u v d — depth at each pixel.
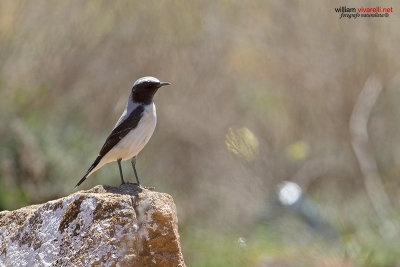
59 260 6.18
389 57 18.94
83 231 6.23
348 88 19.08
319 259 10.73
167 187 16.06
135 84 8.56
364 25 18.89
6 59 16.53
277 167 16.44
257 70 19.67
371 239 13.23
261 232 11.94
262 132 18.91
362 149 18.09
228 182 14.02
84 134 15.95
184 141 16.97
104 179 14.39
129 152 8.51
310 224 12.73
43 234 6.50
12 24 16.81
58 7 17.45
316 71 19.30
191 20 18.45
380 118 19.28
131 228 6.16
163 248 6.49
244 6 19.50
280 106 19.55
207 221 14.03
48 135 15.21
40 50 16.94
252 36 19.14
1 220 7.13
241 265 11.28
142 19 17.84
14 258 6.58
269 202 12.80
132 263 6.06
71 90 16.83
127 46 17.56
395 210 15.73
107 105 16.88
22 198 13.50
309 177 18.34
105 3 17.55
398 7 18.67
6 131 14.32
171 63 17.81
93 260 6.00
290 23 19.42
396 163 18.64
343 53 19.08
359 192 17.75
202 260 12.09
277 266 10.63
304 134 19.45
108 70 17.28
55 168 14.23
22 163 13.88
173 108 17.41
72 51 17.06
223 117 18.12
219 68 18.53
